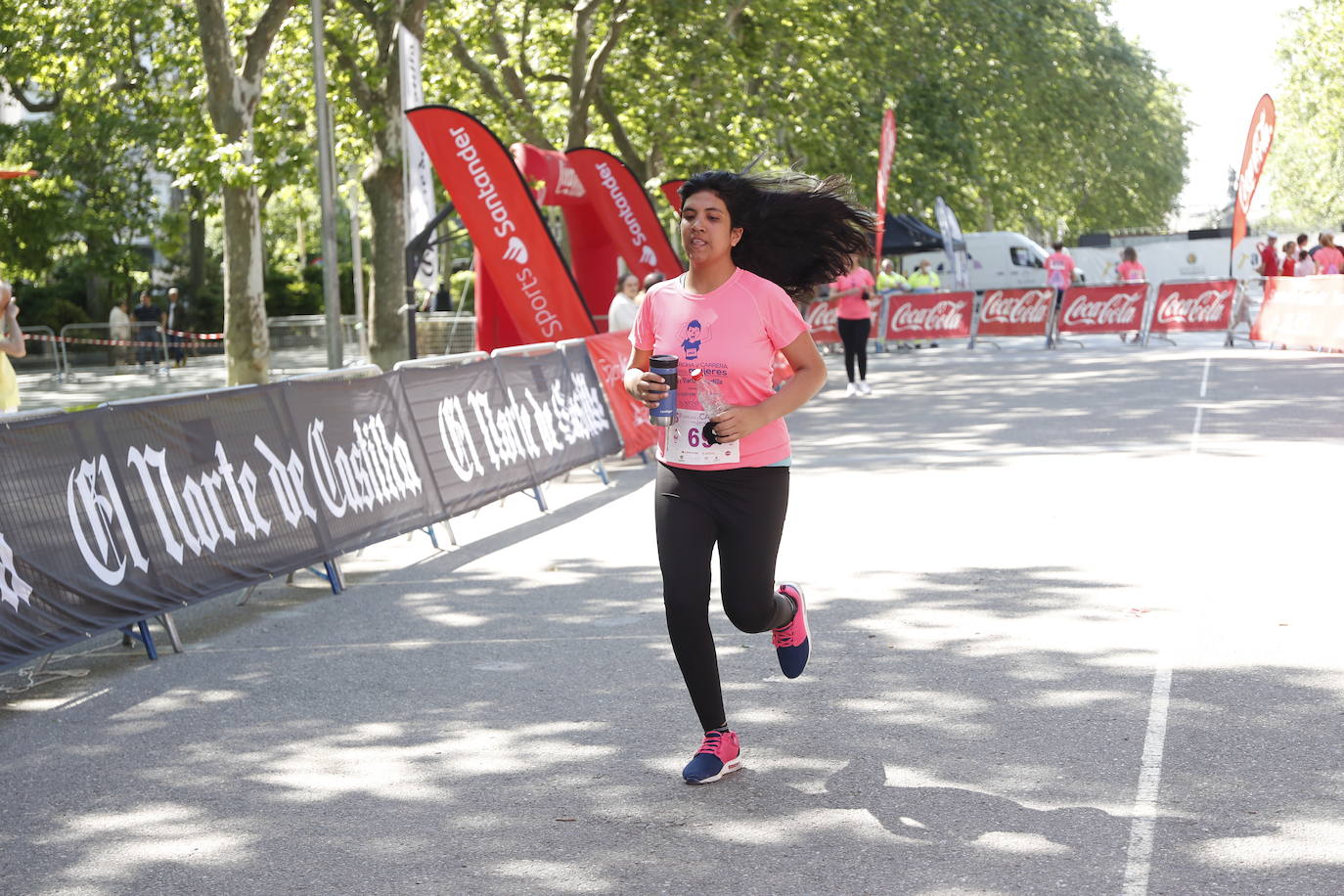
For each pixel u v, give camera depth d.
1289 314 23.48
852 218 4.91
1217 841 3.95
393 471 8.85
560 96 29.88
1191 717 5.06
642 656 6.28
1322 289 22.61
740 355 4.57
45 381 30.75
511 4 27.03
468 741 5.17
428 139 14.92
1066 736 4.91
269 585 8.33
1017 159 45.34
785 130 31.20
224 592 7.07
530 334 15.34
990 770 4.61
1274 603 6.67
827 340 29.06
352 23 24.44
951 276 32.09
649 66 26.98
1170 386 17.55
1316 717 5.00
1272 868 3.76
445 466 9.50
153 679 6.29
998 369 21.98
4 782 4.95
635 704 5.54
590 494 11.49
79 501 6.31
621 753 4.95
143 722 5.62
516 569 8.44
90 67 28.38
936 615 6.74
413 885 3.89
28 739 5.44
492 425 10.33
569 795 4.55
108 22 26.98
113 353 33.12
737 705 5.45
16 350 11.17
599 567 8.38
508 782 4.71
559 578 8.11
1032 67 40.69
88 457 6.41
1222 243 47.31
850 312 18.28
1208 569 7.43
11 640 5.76
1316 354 21.97
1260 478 10.30
